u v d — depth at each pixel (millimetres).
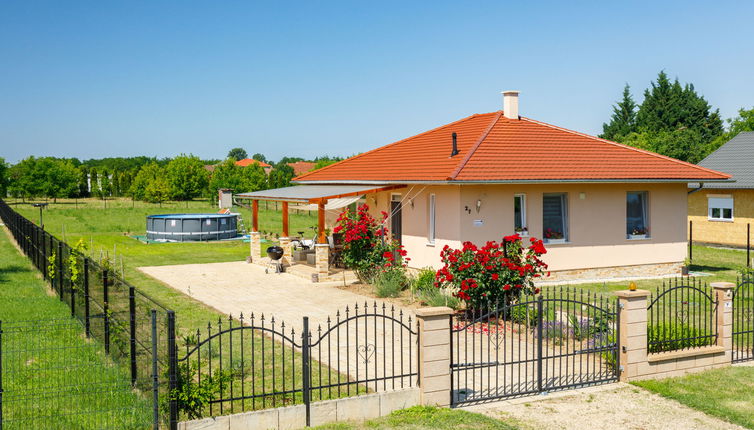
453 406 10531
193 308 18812
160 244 38500
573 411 10414
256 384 11453
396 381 11742
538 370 11266
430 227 23016
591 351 11812
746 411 10453
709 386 11766
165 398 8961
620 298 11977
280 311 18594
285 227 27500
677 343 12922
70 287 16406
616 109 87750
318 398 10602
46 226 48562
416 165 24891
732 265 28375
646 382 11836
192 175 86812
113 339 12312
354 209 28781
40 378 11086
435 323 10344
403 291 21625
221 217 41938
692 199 37812
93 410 9570
